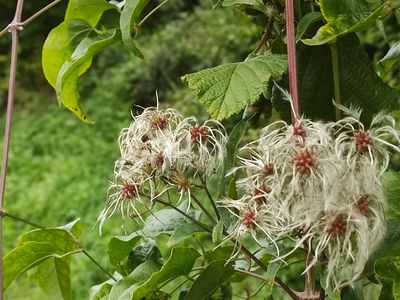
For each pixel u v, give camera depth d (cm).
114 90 240
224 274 34
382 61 39
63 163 215
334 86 34
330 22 30
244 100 30
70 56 41
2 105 267
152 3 249
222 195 32
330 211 27
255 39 168
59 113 251
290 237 29
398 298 31
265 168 29
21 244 43
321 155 27
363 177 27
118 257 41
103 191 193
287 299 98
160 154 32
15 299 146
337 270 29
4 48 287
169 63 215
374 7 37
